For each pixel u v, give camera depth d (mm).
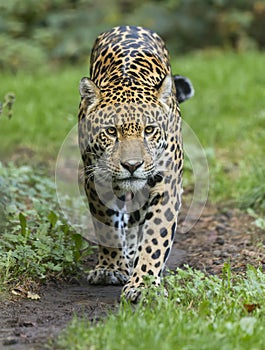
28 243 14727
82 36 43969
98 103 12953
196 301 11734
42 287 13727
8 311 12250
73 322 10547
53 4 45500
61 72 38875
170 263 15367
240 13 45625
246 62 36406
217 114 27656
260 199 18859
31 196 17281
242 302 11641
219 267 14766
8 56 40656
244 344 9727
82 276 14664
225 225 17969
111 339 9680
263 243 16219
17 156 23422
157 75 13766
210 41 45875
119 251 14422
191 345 9531
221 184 20375
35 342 10500
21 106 28641
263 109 27516
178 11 46000
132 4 47188
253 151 23281
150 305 11500
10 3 42438
